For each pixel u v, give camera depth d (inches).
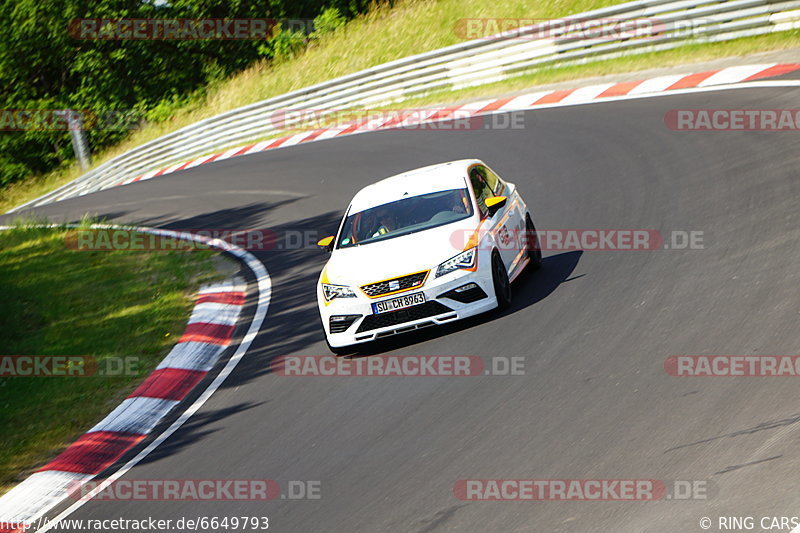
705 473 709.3
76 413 1309.1
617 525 667.4
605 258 1419.8
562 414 895.7
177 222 3009.4
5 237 3016.7
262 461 997.2
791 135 1732.3
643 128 2175.2
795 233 1234.0
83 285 2150.6
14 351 1681.8
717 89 2284.7
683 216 1501.0
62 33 6934.1
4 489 1101.1
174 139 4790.8
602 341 1066.7
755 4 2568.9
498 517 726.5
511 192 1515.7
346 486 871.1
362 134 3567.9
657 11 2824.8
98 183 5295.3
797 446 708.0
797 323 946.1
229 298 1839.3
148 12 6924.2
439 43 4311.0
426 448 906.7
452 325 1305.4
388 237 1336.1
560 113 2672.2
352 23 5231.3
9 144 7130.9
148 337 1636.3
